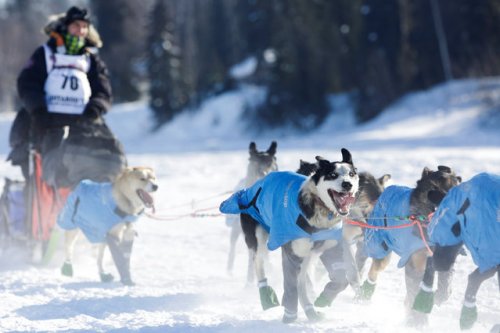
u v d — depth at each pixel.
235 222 11.05
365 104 59.25
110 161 11.94
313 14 64.38
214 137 65.62
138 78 86.06
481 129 46.41
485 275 6.97
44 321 7.86
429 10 61.06
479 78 54.91
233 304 8.88
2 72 99.94
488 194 6.67
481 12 57.59
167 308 8.62
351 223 8.96
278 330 7.18
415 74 60.50
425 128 49.12
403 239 8.02
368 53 61.84
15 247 12.66
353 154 31.88
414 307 7.33
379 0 61.06
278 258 11.81
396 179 20.66
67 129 12.05
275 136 62.28
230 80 73.50
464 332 7.24
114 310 8.52
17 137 12.62
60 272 11.11
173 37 72.50
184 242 13.81
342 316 8.12
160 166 30.84
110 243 10.24
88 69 12.73
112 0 81.31
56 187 11.71
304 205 7.51
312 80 62.28
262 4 69.00
